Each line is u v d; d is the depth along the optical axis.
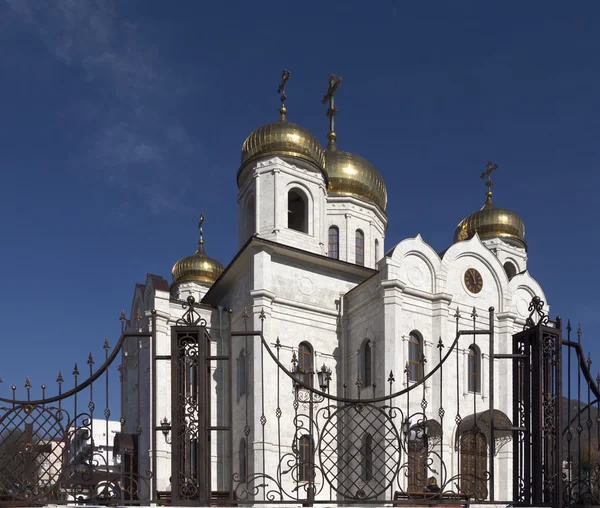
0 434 14.44
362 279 45.06
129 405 46.94
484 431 39.00
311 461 14.84
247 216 47.41
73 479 14.55
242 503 14.15
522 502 14.70
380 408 15.48
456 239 60.66
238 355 42.03
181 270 58.53
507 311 42.19
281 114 47.94
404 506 15.54
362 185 52.19
